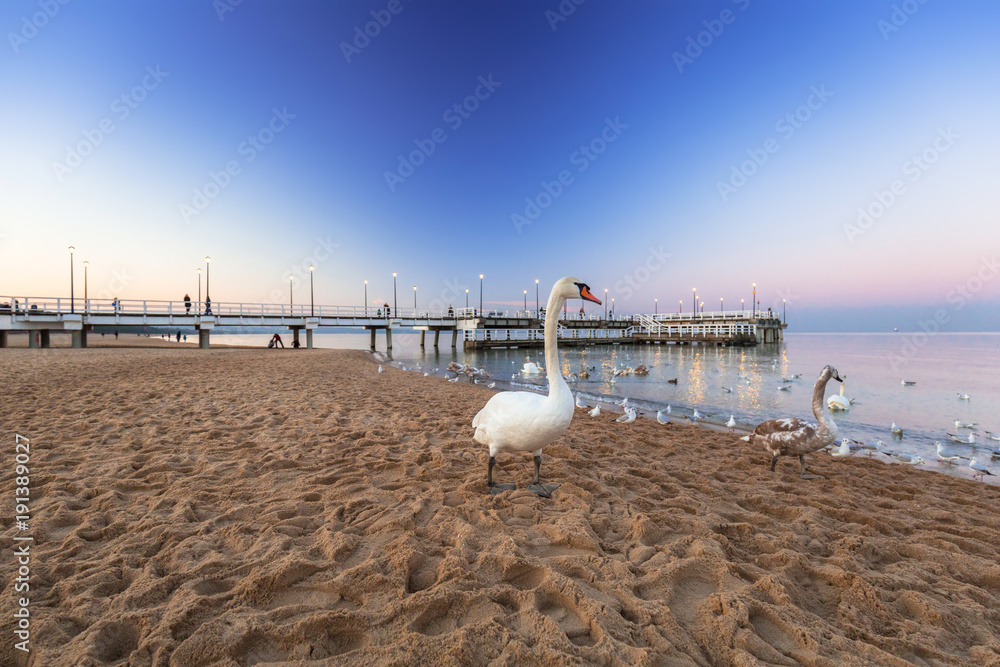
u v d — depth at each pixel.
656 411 11.83
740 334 50.91
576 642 2.30
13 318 25.69
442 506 4.06
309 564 2.86
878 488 5.47
